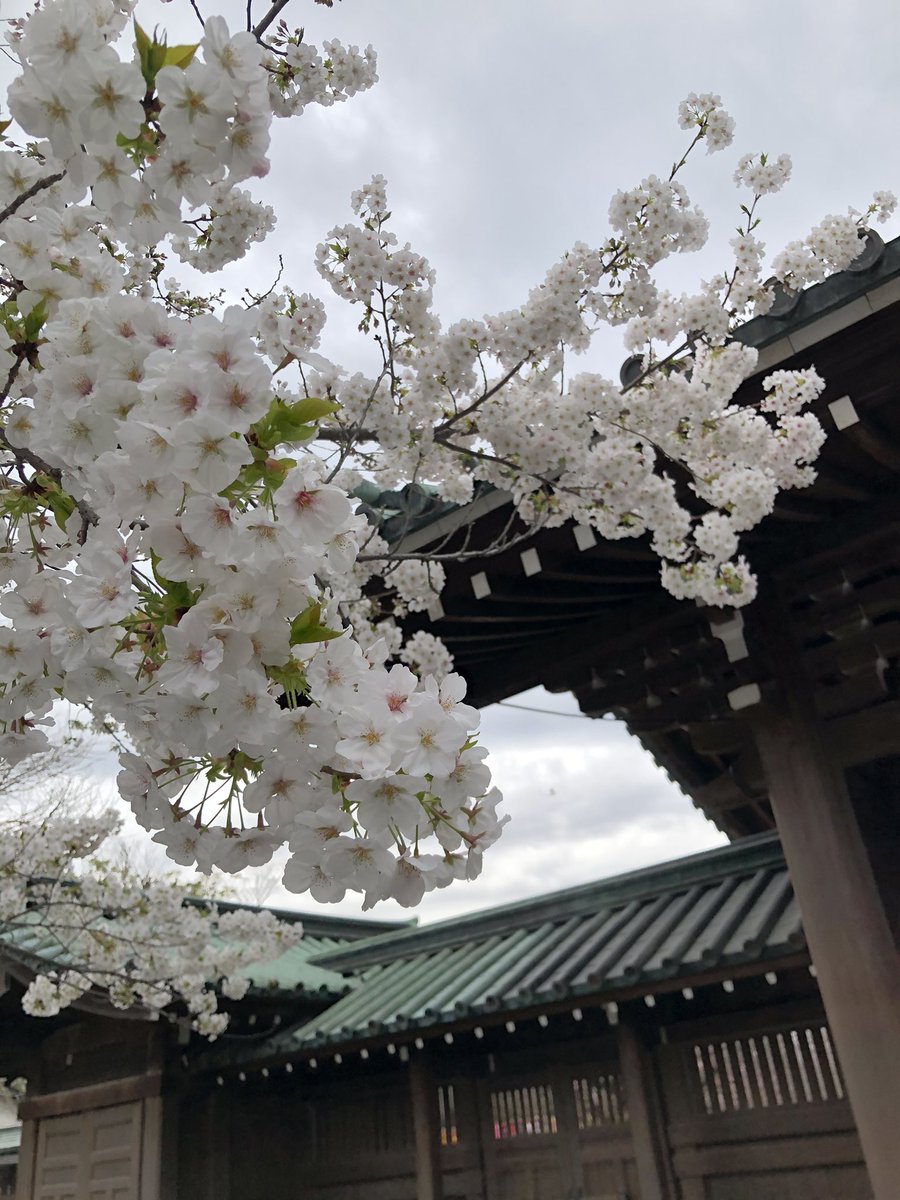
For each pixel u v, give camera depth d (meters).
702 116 3.02
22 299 1.28
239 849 1.08
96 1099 7.67
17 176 1.41
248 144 1.11
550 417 3.30
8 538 1.29
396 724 1.00
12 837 5.98
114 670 1.02
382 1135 7.21
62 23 1.02
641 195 2.99
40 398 1.08
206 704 0.96
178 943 6.77
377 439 3.19
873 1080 3.60
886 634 4.07
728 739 4.65
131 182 1.12
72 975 6.92
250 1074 7.51
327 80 2.45
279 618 1.00
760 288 3.37
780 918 5.39
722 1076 5.76
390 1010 6.69
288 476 0.98
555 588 4.38
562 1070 6.46
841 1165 5.23
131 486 0.95
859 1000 3.70
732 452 3.47
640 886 6.82
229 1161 7.20
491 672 5.15
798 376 3.28
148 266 2.75
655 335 3.56
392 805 1.02
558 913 7.23
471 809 1.08
